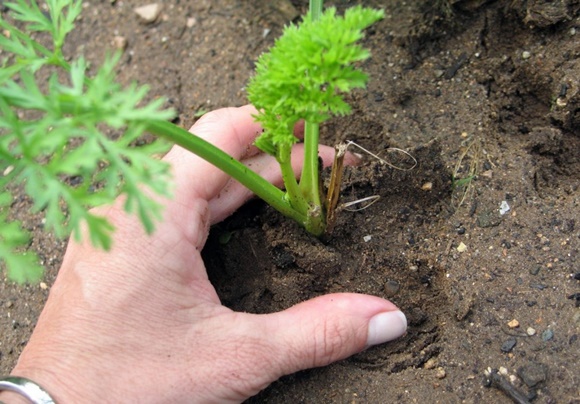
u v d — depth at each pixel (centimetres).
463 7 32
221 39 36
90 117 19
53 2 23
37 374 23
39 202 19
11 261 20
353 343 25
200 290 25
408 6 33
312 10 26
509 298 27
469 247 28
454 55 32
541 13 30
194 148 24
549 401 25
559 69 30
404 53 33
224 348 24
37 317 31
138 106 35
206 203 27
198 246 26
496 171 29
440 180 29
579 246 27
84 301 24
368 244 29
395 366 27
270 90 22
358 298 26
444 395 26
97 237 19
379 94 32
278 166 29
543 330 26
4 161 20
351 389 27
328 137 32
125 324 24
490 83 31
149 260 25
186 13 37
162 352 24
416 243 29
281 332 25
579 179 29
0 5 38
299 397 27
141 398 23
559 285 26
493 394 25
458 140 30
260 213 30
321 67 21
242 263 29
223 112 29
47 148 19
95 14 38
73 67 20
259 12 36
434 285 28
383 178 30
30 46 22
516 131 31
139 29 37
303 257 29
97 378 23
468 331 27
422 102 31
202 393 24
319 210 27
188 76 35
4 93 19
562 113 29
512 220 28
